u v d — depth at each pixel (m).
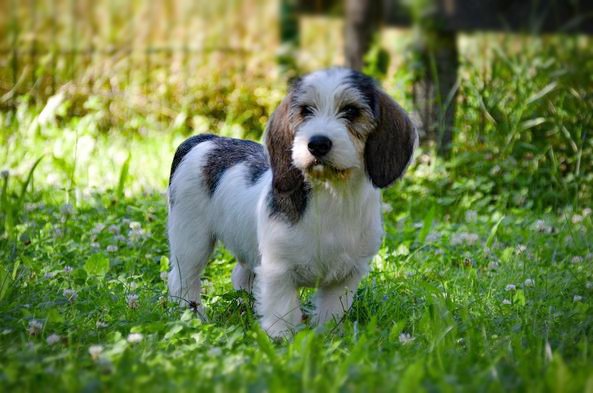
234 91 13.70
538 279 7.00
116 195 9.03
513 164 9.84
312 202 5.71
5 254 7.15
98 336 5.48
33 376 4.57
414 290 6.71
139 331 5.43
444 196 9.77
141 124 12.77
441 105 10.24
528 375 4.66
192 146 6.92
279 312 5.87
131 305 6.10
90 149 10.88
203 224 6.69
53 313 5.55
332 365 4.89
